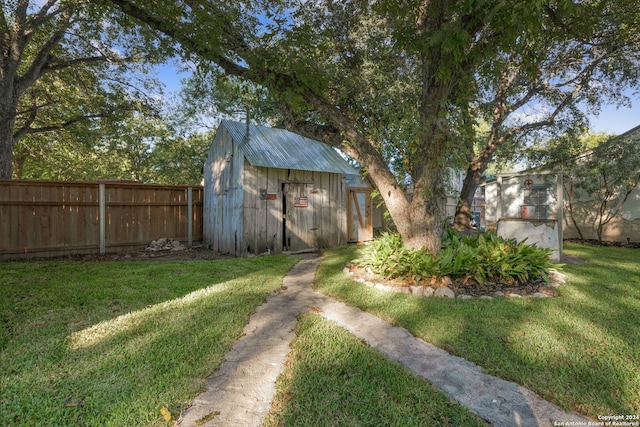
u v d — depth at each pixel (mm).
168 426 1653
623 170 9086
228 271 5473
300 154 8562
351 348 2543
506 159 12242
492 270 4340
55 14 7957
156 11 4363
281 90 4699
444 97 4488
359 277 4801
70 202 7000
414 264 4367
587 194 10859
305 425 1679
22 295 3748
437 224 4793
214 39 4336
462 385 2053
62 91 10742
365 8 6852
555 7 4219
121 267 5492
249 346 2600
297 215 8203
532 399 1901
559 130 10859
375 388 2008
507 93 10250
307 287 4559
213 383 2062
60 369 2178
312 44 4945
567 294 3943
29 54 9836
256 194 7453
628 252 8016
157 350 2473
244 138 7777
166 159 17250
